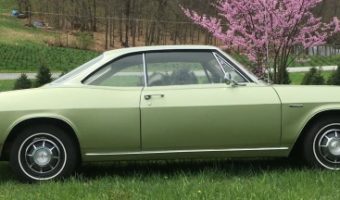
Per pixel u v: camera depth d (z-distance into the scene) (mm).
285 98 5523
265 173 5332
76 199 4578
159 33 72500
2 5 90875
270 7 11078
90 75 5578
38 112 5348
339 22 12922
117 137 5391
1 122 5320
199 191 4613
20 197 4723
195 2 57125
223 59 5684
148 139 5406
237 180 5102
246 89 5555
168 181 5152
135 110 5395
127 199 4535
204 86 5566
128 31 76188
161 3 71875
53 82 5734
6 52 57062
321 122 5574
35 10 82250
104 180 5312
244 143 5492
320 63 57375
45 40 68812
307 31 12227
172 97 5453
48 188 4977
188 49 5707
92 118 5363
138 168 6051
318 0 11195
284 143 5547
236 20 12039
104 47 71375
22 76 23297
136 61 5652
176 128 5406
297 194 4500
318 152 5582
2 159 5652
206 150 5473
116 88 5523
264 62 11648
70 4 79562
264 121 5477
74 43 68625
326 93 5605
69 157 5441
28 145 5395
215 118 5422
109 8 75625
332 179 5023
